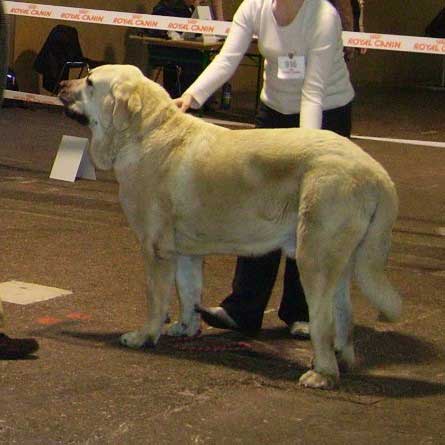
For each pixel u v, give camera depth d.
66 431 7.09
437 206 16.77
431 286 11.92
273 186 8.30
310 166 8.11
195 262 9.45
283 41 9.15
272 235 8.50
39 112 24.44
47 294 10.60
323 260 8.09
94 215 14.52
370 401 8.09
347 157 8.09
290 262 9.72
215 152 8.53
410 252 13.58
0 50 8.54
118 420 7.34
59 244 12.72
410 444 7.21
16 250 12.28
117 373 8.36
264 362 8.96
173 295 10.81
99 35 27.00
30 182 16.52
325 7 9.06
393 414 7.81
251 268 9.62
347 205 7.99
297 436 7.24
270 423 7.46
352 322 8.77
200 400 7.85
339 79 9.42
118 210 14.96
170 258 8.94
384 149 22.52
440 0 41.53
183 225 8.74
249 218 8.46
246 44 9.55
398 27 39.34
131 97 8.75
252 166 8.35
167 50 25.16
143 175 8.78
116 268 11.80
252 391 8.14
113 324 9.76
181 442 7.02
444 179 19.36
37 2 24.69
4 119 22.83
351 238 8.06
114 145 8.90
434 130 26.44
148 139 8.77
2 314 8.83
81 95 8.97
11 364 8.44
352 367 8.80
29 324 9.59
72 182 16.78
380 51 38.50
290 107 9.45
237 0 31.33
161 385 8.14
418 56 40.62
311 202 8.03
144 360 8.75
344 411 7.81
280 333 9.91
